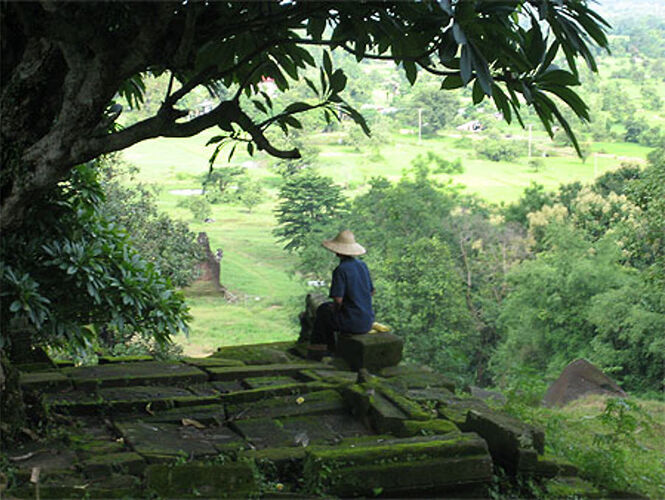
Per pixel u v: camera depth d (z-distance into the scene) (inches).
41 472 172.6
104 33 163.5
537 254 1779.0
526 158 5693.9
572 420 313.7
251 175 5059.1
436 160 2183.8
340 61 7529.5
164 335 284.5
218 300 2578.7
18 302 222.2
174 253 1083.3
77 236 255.4
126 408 232.5
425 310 1669.5
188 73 230.2
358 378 257.8
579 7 188.2
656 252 991.6
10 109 181.5
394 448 176.6
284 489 176.2
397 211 1927.9
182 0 179.0
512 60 183.2
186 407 234.8
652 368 1315.2
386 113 6904.5
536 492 185.0
